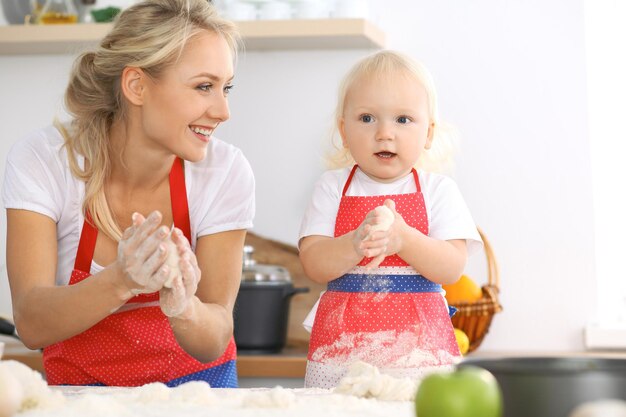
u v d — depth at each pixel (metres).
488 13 3.01
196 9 1.64
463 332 2.78
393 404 1.15
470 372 0.80
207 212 1.80
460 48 3.03
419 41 3.05
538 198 2.97
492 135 3.00
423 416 0.78
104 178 1.76
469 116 3.01
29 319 1.58
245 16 2.96
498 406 0.78
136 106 1.67
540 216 2.97
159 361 1.77
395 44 3.06
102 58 1.67
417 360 1.69
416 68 1.84
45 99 3.21
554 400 0.76
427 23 3.04
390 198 1.82
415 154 1.81
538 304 2.96
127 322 1.75
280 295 2.76
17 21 3.13
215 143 1.87
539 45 2.99
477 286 2.83
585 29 2.99
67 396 1.26
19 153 1.74
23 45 3.07
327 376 1.72
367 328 1.72
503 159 2.99
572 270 2.95
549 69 2.98
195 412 1.06
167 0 1.65
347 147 1.93
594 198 3.00
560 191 2.97
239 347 2.75
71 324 1.53
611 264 3.11
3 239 3.20
